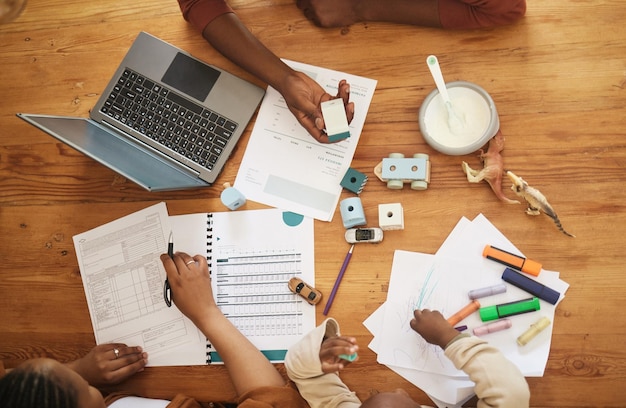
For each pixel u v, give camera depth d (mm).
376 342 1149
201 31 1271
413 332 1142
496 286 1125
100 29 1359
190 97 1271
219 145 1247
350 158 1219
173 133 1264
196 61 1286
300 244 1208
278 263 1211
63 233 1301
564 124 1164
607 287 1104
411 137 1208
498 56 1206
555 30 1194
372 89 1236
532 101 1181
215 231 1242
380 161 1210
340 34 1267
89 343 1255
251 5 1311
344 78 1248
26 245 1309
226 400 1184
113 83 1304
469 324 1131
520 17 1202
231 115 1256
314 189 1220
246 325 1199
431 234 1169
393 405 963
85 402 974
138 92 1290
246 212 1235
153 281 1254
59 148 1336
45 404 919
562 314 1106
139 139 1273
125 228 1279
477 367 1024
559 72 1182
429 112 1191
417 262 1162
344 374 1148
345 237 1184
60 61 1363
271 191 1232
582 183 1142
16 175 1340
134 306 1250
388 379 1136
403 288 1159
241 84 1268
